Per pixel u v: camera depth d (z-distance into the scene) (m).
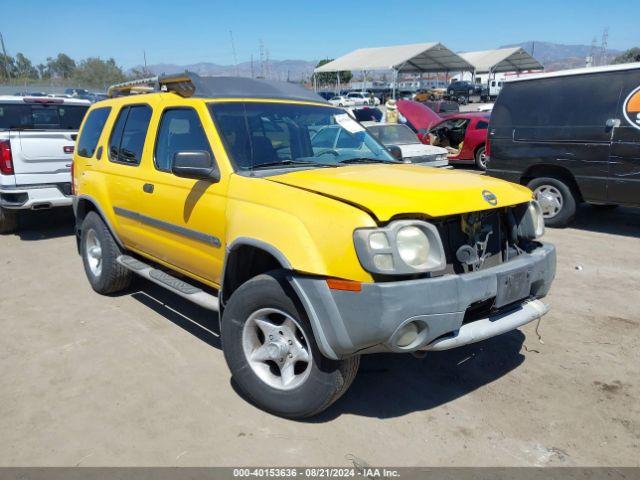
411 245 2.90
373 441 3.20
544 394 3.70
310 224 3.05
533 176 8.53
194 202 3.93
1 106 8.68
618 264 6.54
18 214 8.36
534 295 3.64
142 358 4.25
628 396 3.66
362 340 2.91
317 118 4.49
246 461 3.04
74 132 8.05
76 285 6.04
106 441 3.22
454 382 3.86
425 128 16.06
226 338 3.55
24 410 3.55
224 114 4.04
